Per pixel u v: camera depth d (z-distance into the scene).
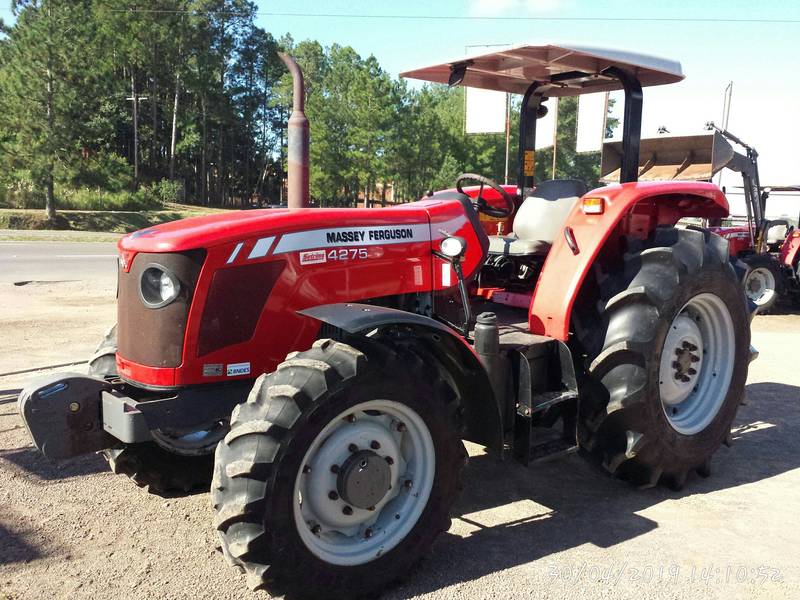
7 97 29.66
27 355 6.61
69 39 30.36
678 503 3.64
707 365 4.07
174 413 2.81
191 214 39.53
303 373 2.59
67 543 3.11
